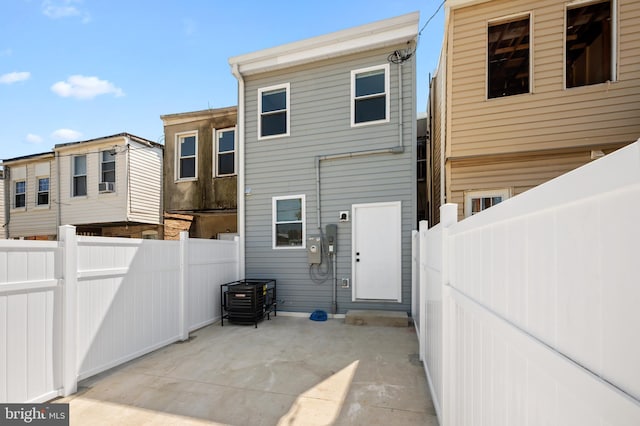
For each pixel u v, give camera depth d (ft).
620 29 13.64
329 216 18.53
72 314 9.14
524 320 3.33
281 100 20.10
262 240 19.80
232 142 25.54
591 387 2.19
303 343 13.15
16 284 7.86
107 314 10.46
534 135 14.62
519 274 3.47
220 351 12.28
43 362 8.40
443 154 17.25
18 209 34.50
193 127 26.45
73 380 8.98
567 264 2.56
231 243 18.80
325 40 18.37
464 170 15.79
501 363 3.91
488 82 15.60
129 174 29.14
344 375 9.92
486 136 15.26
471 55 15.48
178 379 9.72
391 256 17.40
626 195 1.95
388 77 17.78
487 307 4.51
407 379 9.62
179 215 32.86
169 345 13.09
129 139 29.35
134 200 29.43
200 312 15.62
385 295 17.37
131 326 11.43
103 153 30.37
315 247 18.21
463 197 15.78
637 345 1.84
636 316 1.85
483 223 4.69
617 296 2.00
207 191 25.77
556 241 2.73
